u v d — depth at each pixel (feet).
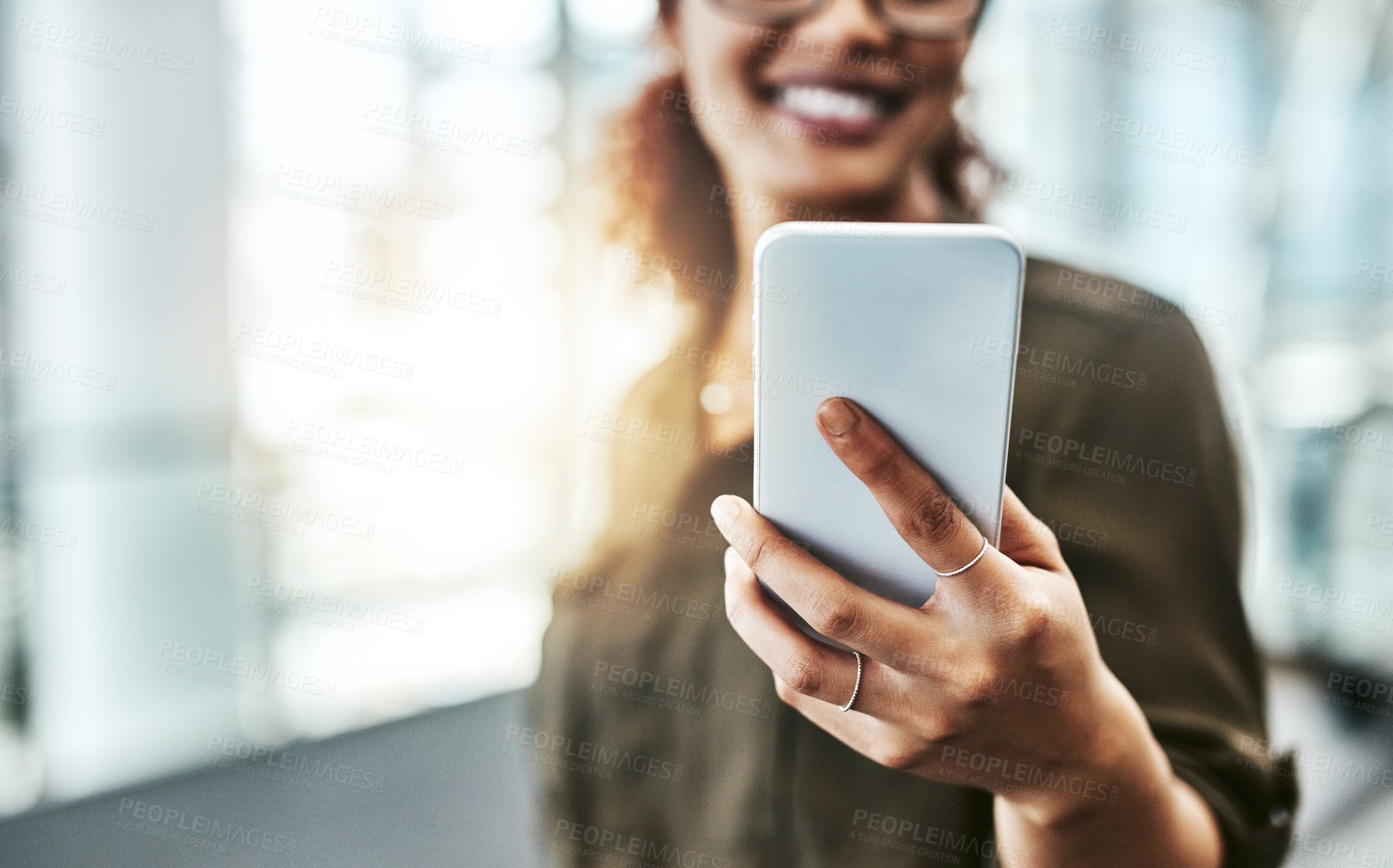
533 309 8.71
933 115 3.33
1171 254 9.20
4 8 6.29
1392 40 8.74
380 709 8.73
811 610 1.86
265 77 7.34
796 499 1.96
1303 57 9.02
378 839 6.85
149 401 7.17
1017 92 8.69
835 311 1.79
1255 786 2.39
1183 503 2.58
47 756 7.06
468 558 9.24
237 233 7.38
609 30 8.37
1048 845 2.19
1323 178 9.06
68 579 7.04
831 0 3.20
